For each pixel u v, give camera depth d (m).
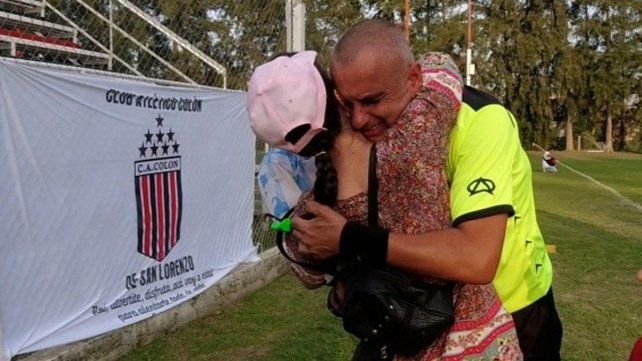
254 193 6.26
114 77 4.38
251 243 6.07
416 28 41.41
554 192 15.70
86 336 4.02
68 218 3.87
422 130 1.59
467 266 1.57
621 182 19.12
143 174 4.51
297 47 6.82
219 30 6.62
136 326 4.45
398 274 1.66
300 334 4.68
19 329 3.56
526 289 2.12
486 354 1.76
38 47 6.98
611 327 4.99
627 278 6.60
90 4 7.45
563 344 4.61
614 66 45.56
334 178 1.64
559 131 49.53
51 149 3.72
